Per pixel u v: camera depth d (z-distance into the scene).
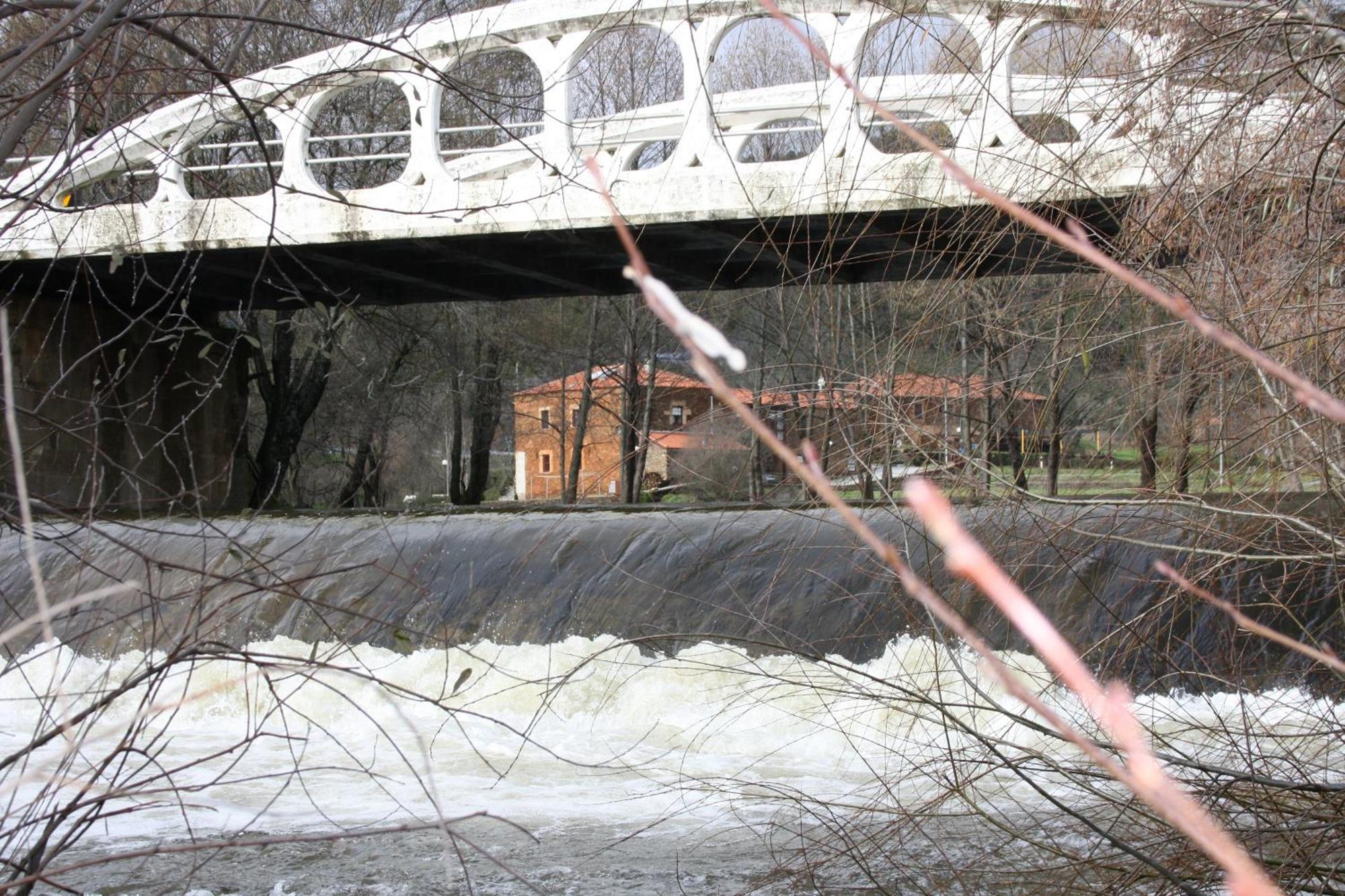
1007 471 8.14
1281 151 7.48
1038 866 7.07
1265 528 7.18
